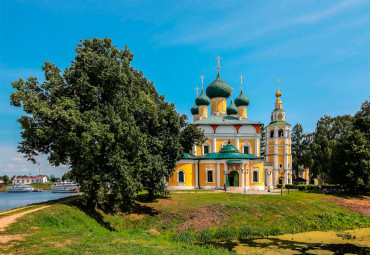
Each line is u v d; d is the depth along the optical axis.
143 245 20.23
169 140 36.91
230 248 26.41
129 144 28.89
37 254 15.77
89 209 30.11
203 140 43.53
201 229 31.92
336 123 78.38
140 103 32.56
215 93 65.69
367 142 53.66
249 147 59.41
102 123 28.12
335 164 56.22
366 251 25.44
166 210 35.34
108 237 21.97
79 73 28.45
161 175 34.19
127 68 31.89
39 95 28.80
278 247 26.75
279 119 73.38
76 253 16.44
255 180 53.38
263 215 36.25
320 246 27.08
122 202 28.72
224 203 38.22
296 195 46.56
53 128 27.36
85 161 27.03
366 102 61.53
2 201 79.62
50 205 27.84
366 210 42.72
